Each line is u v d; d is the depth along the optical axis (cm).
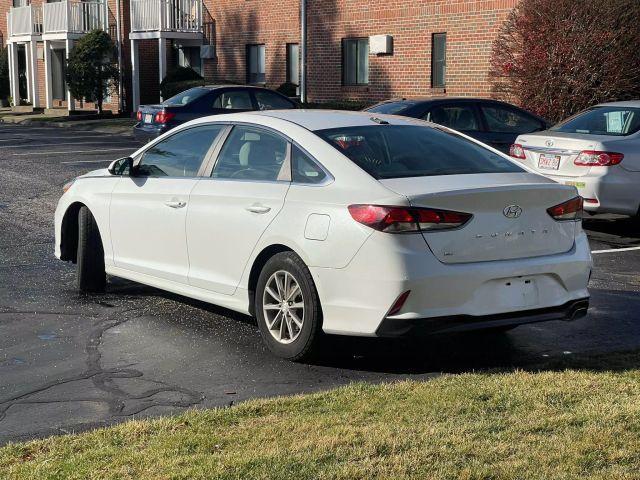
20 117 3541
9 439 471
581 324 705
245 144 667
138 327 699
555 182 601
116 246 768
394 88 2478
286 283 601
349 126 642
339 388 530
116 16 3556
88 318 725
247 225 628
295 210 595
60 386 560
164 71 3219
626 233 1159
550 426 448
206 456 418
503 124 1377
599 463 402
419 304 545
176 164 720
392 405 489
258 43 2953
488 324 564
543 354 622
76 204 814
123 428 466
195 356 623
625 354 603
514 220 570
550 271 581
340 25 2616
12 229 1145
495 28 2172
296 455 414
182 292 702
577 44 1736
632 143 1095
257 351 634
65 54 3953
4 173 1725
